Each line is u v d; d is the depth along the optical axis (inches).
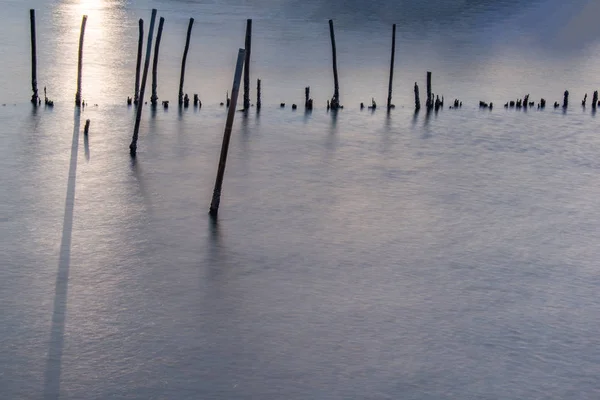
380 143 1464.1
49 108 1610.5
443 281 871.7
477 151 1439.5
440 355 706.8
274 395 638.5
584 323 780.0
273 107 1744.6
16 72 2117.4
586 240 1015.0
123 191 1122.7
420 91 2114.9
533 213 1115.3
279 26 3225.9
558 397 648.4
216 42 2770.7
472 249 968.3
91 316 757.9
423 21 3499.0
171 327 743.7
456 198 1167.6
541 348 725.9
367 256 933.8
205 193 1129.4
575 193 1214.9
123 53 2487.7
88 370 664.4
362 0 3922.2
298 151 1379.2
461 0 4028.1
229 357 692.7
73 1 3695.9
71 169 1211.2
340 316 776.3
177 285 835.4
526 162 1380.4
